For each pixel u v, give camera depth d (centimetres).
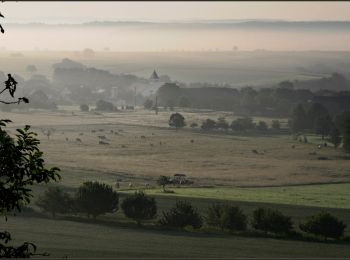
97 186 19100
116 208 19212
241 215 17638
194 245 15200
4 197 4472
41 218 18500
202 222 18288
